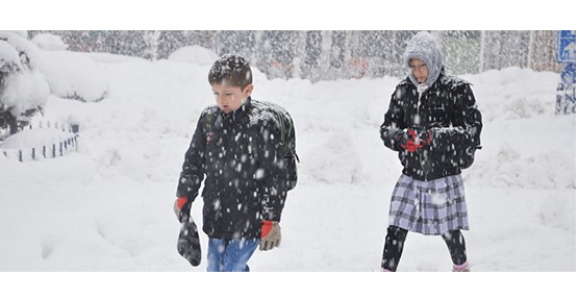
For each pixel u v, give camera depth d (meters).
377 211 9.12
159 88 21.47
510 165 11.12
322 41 32.62
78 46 30.91
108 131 16.03
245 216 4.64
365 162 13.21
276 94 22.05
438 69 5.58
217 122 4.66
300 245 7.30
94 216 7.53
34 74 11.98
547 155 11.34
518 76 23.94
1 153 8.99
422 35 5.58
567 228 8.00
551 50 31.62
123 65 23.69
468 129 5.44
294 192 10.20
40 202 7.71
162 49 32.56
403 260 6.73
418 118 5.65
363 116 19.17
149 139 15.85
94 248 6.62
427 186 5.65
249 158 4.59
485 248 7.18
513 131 16.62
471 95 5.53
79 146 13.12
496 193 10.22
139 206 8.51
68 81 19.75
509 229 7.67
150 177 11.34
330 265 6.61
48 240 6.64
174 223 7.88
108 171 11.19
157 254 6.62
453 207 5.68
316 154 11.44
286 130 4.63
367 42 32.53
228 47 32.94
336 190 10.51
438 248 7.21
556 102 18.72
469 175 11.16
